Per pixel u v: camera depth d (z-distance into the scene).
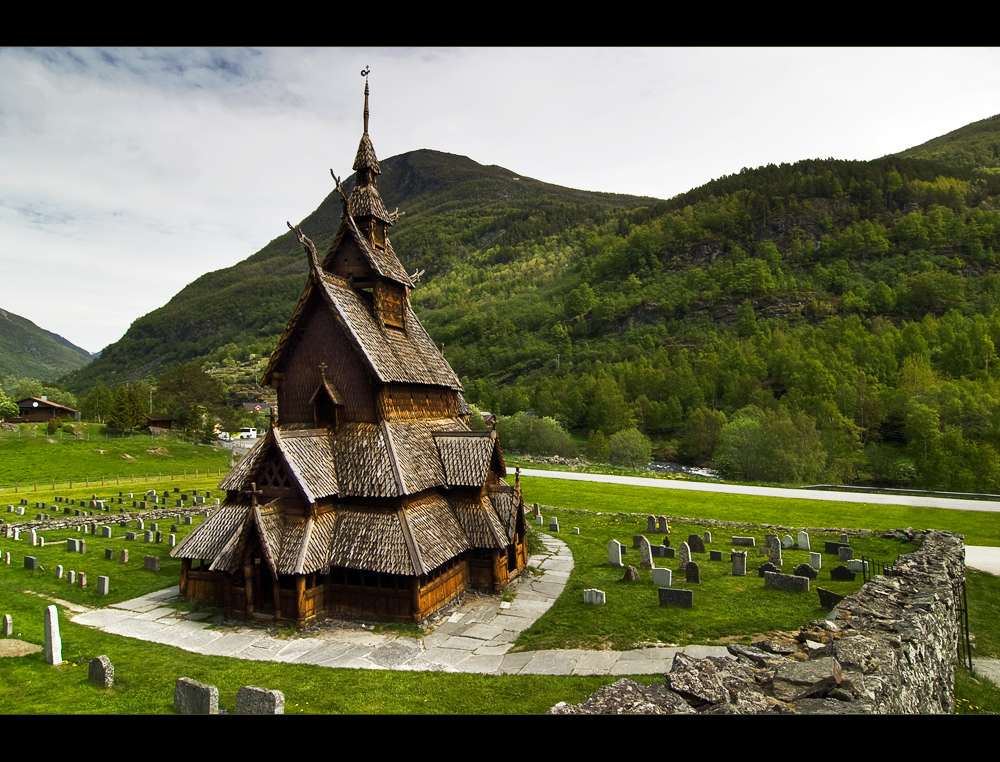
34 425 106.75
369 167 31.66
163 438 104.81
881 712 10.34
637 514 50.78
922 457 85.50
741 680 10.91
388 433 26.95
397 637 22.72
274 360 28.89
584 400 147.75
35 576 31.05
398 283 31.67
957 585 23.50
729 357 142.75
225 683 18.06
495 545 27.69
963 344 115.38
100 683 17.28
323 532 25.03
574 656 20.58
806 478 80.44
